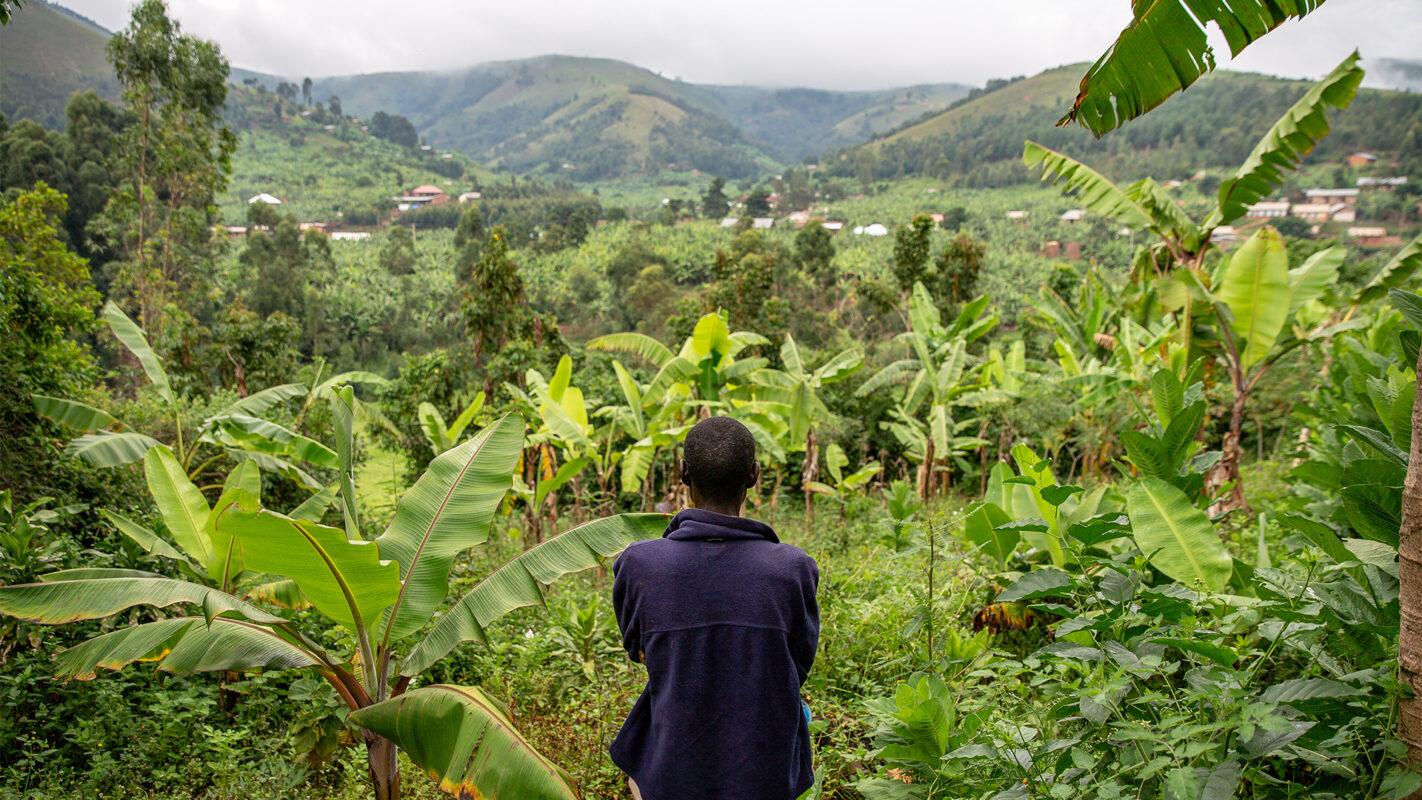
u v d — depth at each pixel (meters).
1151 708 2.49
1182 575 3.00
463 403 15.82
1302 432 9.41
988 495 5.12
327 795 3.91
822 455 14.73
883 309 34.00
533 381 10.52
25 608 2.77
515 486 8.80
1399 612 2.18
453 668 5.09
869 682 4.01
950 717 2.60
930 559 4.09
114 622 4.79
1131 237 113.75
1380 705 2.12
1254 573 2.65
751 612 1.70
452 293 79.69
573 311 78.56
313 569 2.74
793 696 1.69
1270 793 2.31
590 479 12.70
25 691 4.29
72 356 11.62
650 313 70.38
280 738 4.32
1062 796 2.06
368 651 3.03
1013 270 97.81
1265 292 7.40
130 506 7.73
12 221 14.57
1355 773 2.24
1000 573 4.72
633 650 1.86
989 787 2.49
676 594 1.74
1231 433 7.83
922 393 13.45
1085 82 2.65
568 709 4.41
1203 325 8.06
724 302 28.67
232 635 2.97
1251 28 2.41
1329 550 2.89
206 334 17.81
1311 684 2.03
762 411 10.19
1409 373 3.68
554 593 7.15
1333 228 123.25
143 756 4.05
